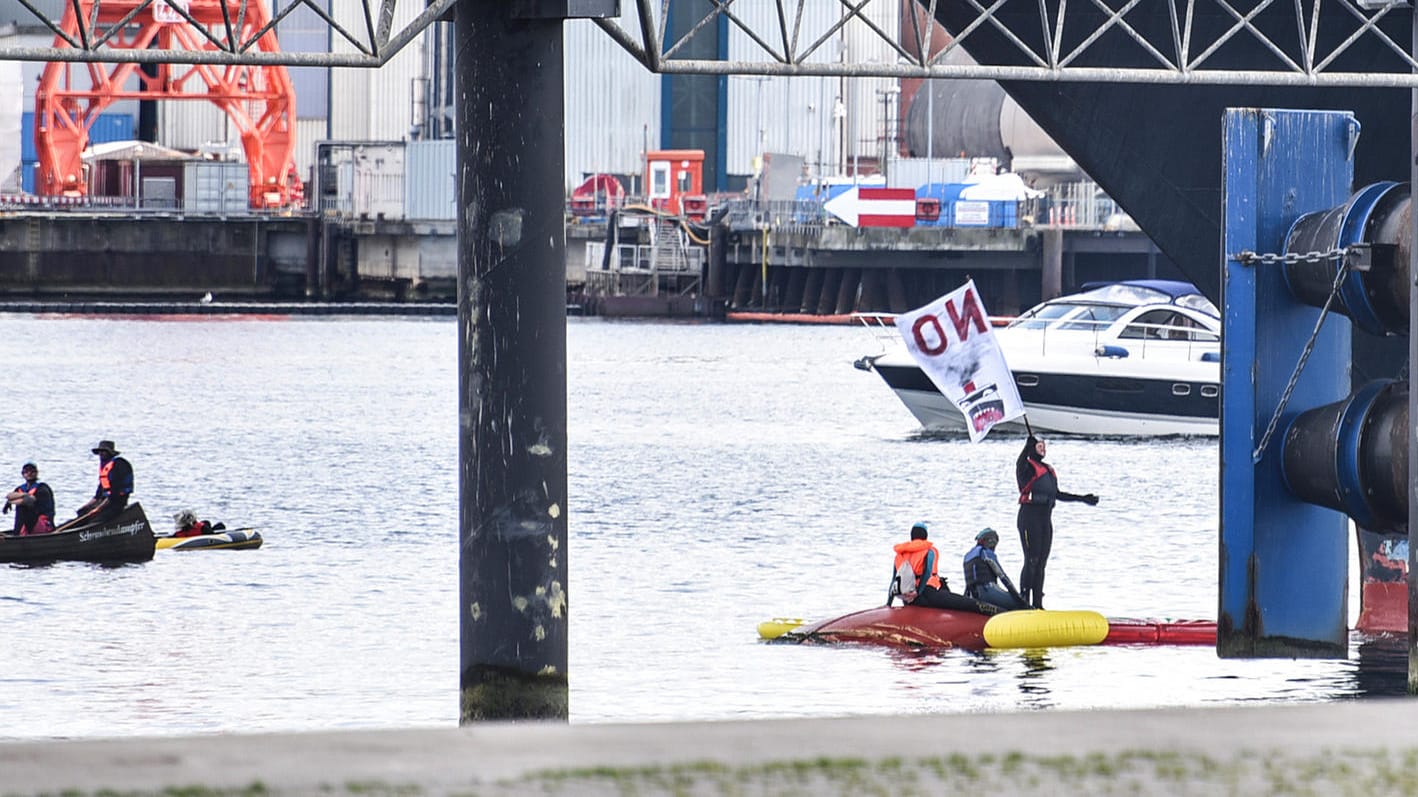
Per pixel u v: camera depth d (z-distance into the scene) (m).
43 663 73.81
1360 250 61.28
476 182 50.88
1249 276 66.19
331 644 78.69
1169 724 27.98
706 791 24.77
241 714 64.12
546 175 50.84
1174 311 179.75
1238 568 66.12
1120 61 79.81
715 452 173.25
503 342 50.88
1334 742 27.17
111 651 76.50
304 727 62.03
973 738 27.12
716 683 68.75
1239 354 66.19
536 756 25.81
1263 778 25.67
